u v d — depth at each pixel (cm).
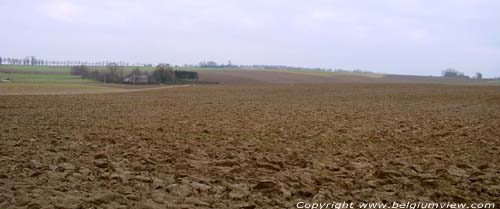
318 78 10038
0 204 603
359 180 830
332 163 998
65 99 3503
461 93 4512
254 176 859
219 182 803
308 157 1067
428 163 1002
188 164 945
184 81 8662
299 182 805
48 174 805
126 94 4594
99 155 1003
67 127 1570
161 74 8669
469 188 783
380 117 2144
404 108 2800
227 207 648
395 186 793
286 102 3438
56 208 596
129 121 1842
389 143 1306
